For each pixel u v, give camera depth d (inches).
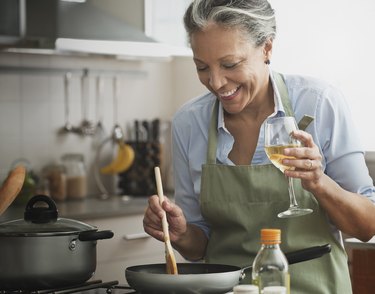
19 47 147.7
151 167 176.4
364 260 100.5
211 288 65.4
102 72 178.7
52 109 172.6
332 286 80.1
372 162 148.9
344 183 81.5
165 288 65.2
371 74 148.2
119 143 176.1
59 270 71.7
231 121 85.4
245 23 74.8
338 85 152.3
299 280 79.7
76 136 175.9
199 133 87.3
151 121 186.7
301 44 156.5
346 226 78.4
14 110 167.6
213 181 83.7
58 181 166.7
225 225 83.9
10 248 71.0
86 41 151.8
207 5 75.3
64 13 153.3
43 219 74.3
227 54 74.7
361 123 150.3
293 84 84.8
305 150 69.6
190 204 89.5
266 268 59.1
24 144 169.0
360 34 148.9
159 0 169.9
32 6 149.6
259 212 82.1
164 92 189.6
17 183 78.7
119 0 159.8
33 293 71.1
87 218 144.2
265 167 82.0
